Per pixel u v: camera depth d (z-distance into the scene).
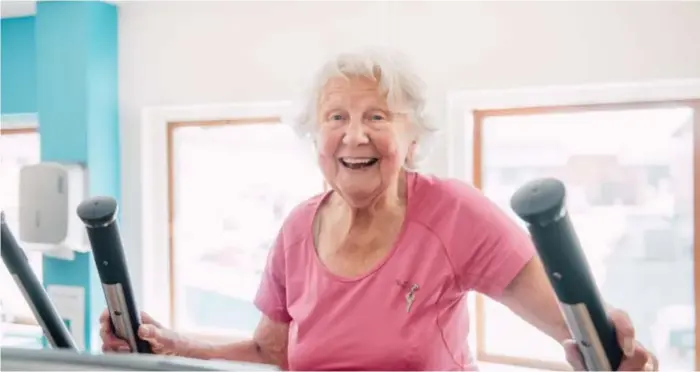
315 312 0.78
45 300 0.63
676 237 1.38
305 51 1.42
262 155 1.71
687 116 1.33
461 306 0.79
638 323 1.41
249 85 1.50
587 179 1.45
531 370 1.41
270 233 1.72
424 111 0.79
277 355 0.93
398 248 0.76
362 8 1.36
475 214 0.77
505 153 1.50
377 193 0.76
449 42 1.32
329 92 0.76
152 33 1.61
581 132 1.45
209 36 1.53
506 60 1.29
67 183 1.60
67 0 1.63
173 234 1.75
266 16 1.47
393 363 0.73
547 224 0.43
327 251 0.81
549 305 0.72
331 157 0.77
